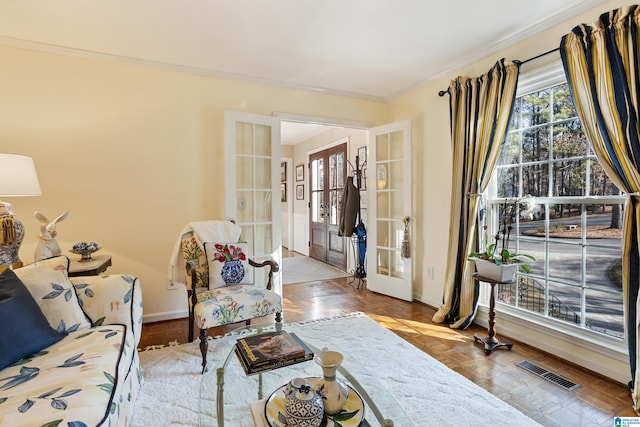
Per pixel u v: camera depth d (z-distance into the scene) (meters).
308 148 6.50
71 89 2.65
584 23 2.05
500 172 2.76
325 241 5.84
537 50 2.36
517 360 2.22
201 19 2.23
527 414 1.67
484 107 2.64
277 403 1.18
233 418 1.17
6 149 2.49
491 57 2.72
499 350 2.36
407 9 2.13
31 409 1.02
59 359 1.35
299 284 4.30
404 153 3.54
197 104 3.08
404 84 3.51
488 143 2.61
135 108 2.85
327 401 1.10
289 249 7.29
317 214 6.21
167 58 2.84
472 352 2.34
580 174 2.19
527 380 1.97
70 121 2.65
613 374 1.96
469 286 2.78
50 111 2.60
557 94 2.32
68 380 1.19
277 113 3.41
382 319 3.00
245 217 3.24
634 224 1.78
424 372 2.05
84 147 2.70
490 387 1.90
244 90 3.27
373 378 1.36
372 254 3.95
